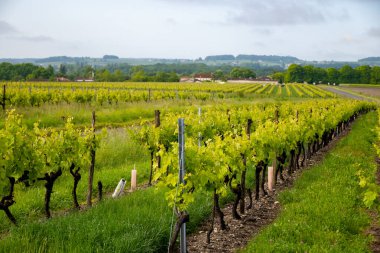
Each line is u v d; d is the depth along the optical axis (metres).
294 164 16.20
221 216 9.00
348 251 7.53
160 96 45.66
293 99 69.06
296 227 8.58
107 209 9.00
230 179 9.71
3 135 8.15
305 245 7.58
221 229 9.08
